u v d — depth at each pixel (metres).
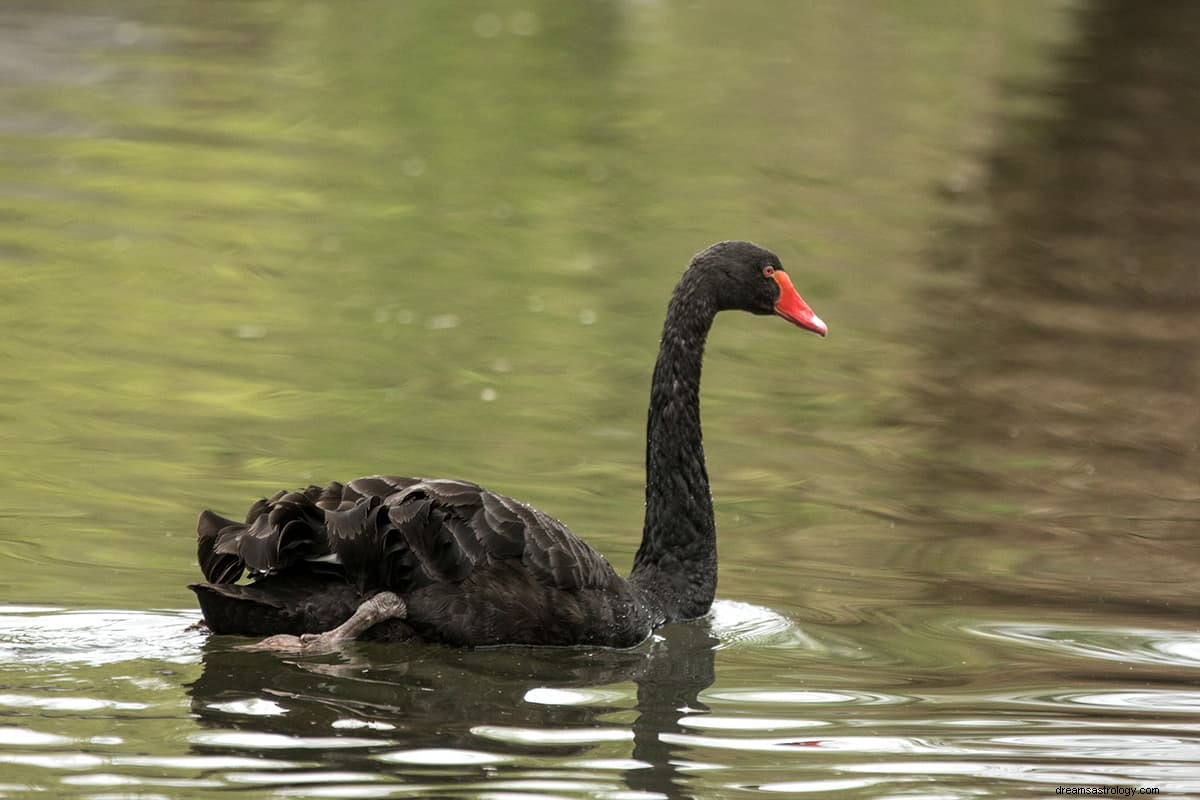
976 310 20.25
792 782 8.37
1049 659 10.57
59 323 17.70
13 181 23.34
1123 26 38.09
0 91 28.77
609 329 18.62
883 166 27.09
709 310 11.68
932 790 8.30
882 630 11.09
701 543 11.52
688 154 27.44
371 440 14.59
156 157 25.27
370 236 22.08
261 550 9.48
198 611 10.53
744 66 34.34
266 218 22.55
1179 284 21.69
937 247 22.86
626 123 29.39
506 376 16.80
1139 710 9.63
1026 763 8.74
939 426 16.23
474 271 20.80
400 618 9.92
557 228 23.02
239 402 15.51
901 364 18.22
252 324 18.16
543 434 15.02
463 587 10.09
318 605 9.77
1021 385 17.61
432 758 8.40
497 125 28.98
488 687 9.62
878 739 9.05
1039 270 22.05
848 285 20.95
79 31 34.38
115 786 7.84
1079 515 13.87
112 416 14.90
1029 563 12.63
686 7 40.59
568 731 8.97
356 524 9.72
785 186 25.75
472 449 14.49
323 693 9.27
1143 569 12.54
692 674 10.13
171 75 31.17
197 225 21.97
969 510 13.89
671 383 11.59
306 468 13.73
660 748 8.76
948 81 32.78
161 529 12.15
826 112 30.64
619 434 15.11
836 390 17.28
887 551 12.83
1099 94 31.81
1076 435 16.14
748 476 14.55
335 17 37.94
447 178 25.30
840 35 37.25
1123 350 18.94
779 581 12.12
